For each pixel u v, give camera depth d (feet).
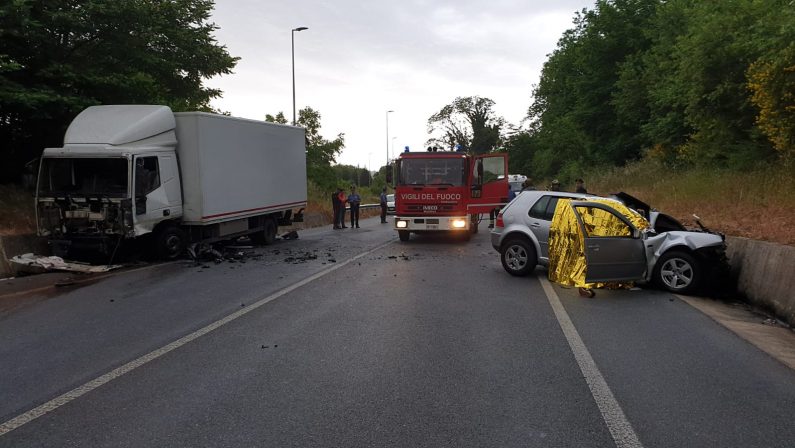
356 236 64.80
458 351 18.20
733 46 49.70
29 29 39.45
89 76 44.37
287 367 16.67
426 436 12.02
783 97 39.58
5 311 24.72
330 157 113.91
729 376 15.75
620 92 98.68
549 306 25.14
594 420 12.80
